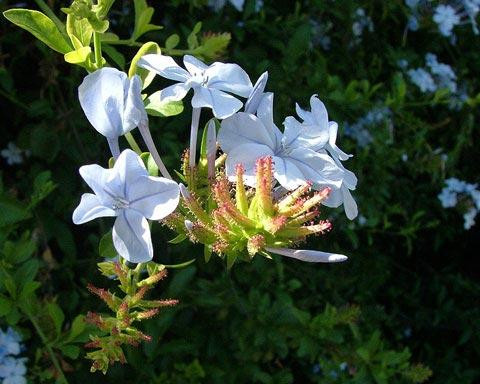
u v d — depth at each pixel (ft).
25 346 0.94
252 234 0.46
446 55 1.42
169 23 1.04
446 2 1.32
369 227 1.28
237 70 0.52
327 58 1.23
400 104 1.22
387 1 1.26
